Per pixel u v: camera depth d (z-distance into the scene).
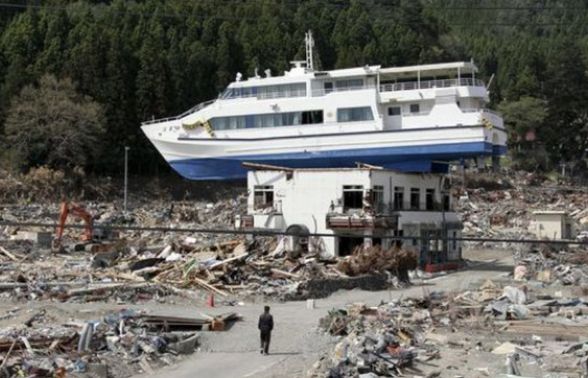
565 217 74.38
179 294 40.84
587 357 25.16
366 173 55.62
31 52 129.38
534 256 61.81
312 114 70.75
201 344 29.77
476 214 97.56
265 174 58.66
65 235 69.06
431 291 44.62
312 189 56.78
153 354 27.27
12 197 101.19
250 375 25.12
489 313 34.66
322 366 24.84
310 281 43.62
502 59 187.50
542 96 149.12
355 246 55.66
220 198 116.38
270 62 144.75
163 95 121.12
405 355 25.31
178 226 84.62
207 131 75.62
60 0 172.25
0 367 23.56
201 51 136.25
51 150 109.56
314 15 172.62
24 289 40.41
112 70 119.94
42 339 26.94
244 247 52.62
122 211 97.56
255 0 175.25
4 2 159.88
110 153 117.94
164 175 120.94
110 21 147.75
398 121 68.31
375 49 153.62
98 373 24.39
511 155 142.12
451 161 69.50
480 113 65.44
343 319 32.66
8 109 113.25
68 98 111.81
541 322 32.62
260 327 28.48
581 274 50.31
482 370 24.36
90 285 41.31
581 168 142.12
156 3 163.25
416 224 60.59
